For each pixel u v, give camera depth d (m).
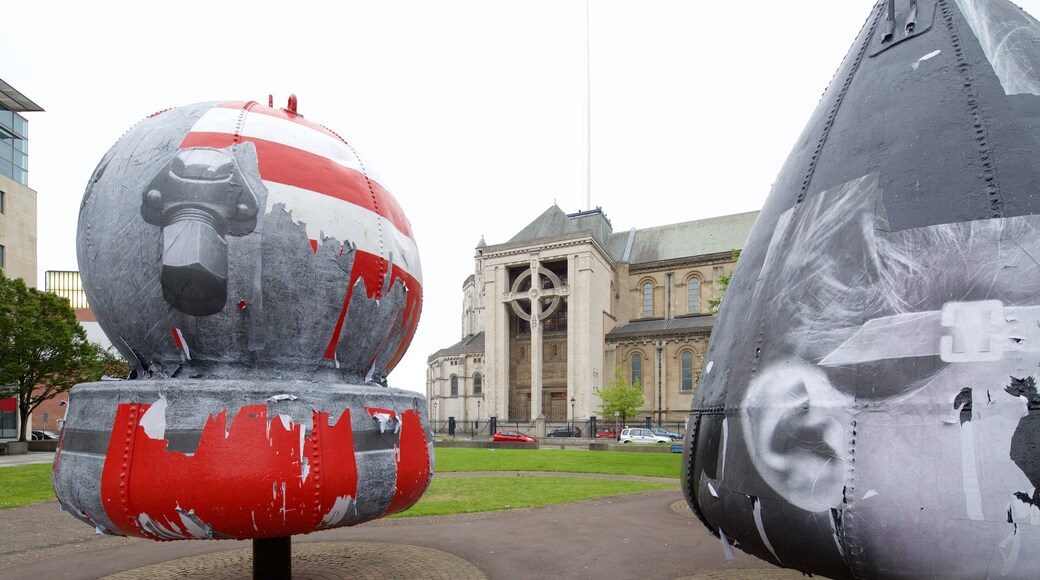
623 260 64.06
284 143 4.79
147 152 4.57
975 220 2.54
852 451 2.53
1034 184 2.50
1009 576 2.19
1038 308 2.32
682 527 10.27
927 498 2.34
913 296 2.56
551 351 58.56
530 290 57.25
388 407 4.86
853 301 2.72
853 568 2.54
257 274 4.39
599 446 34.47
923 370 2.45
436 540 9.20
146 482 3.93
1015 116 2.67
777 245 3.23
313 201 4.66
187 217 4.29
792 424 2.74
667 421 53.97
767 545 2.91
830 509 2.55
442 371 65.69
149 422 4.00
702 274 59.72
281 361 4.63
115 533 4.31
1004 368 2.31
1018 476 2.22
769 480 2.78
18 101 41.59
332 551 8.41
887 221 2.75
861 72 3.34
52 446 33.69
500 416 56.41
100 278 4.55
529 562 7.94
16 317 29.91
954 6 3.11
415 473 5.04
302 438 4.18
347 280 4.78
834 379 2.66
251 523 4.05
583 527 10.27
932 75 2.95
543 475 19.09
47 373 32.44
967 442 2.31
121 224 4.42
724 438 3.11
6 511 12.81
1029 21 3.10
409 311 5.52
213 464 3.94
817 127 3.43
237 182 4.42
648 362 56.22
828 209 3.01
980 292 2.43
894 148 2.89
